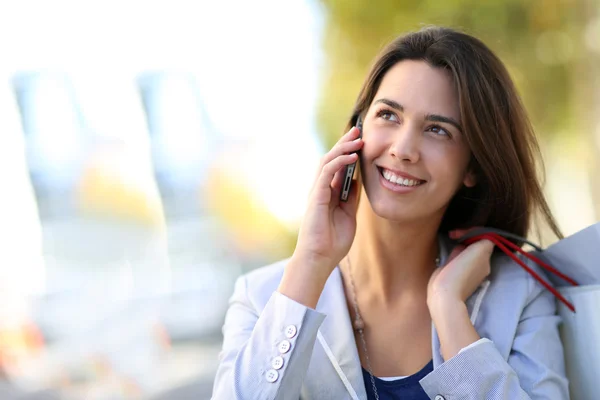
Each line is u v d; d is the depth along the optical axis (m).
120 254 9.80
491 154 2.27
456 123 2.20
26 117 11.26
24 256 9.27
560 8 7.61
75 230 9.97
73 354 8.02
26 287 8.65
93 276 9.10
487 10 7.48
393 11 7.86
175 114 11.45
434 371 2.10
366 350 2.34
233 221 10.73
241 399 2.03
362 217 2.42
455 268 2.29
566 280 2.37
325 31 8.68
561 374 2.23
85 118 11.41
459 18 7.52
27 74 11.45
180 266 9.77
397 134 2.19
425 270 2.44
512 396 2.06
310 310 2.10
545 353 2.23
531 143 2.43
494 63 2.29
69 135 11.09
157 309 8.83
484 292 2.34
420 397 2.23
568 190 9.62
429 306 2.23
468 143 2.24
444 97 2.20
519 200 2.43
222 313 9.16
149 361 8.04
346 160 2.21
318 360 2.26
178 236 10.59
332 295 2.37
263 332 2.12
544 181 2.51
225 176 10.98
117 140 11.41
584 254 2.20
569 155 8.88
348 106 8.88
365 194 2.38
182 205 10.97
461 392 2.07
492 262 2.48
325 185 2.22
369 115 2.26
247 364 2.07
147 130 11.54
